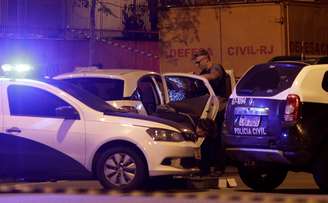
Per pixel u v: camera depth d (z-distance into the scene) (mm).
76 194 24062
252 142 24375
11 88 24844
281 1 40031
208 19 41375
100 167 24297
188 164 24750
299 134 23391
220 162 28734
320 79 24000
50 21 49188
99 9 48469
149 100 30156
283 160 23719
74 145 24359
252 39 40594
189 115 28359
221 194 24750
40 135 24359
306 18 41031
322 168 23641
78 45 43062
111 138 24172
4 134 24391
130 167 24172
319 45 41562
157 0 48750
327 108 23812
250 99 24703
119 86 29328
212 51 41281
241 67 40750
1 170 24516
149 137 24109
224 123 25656
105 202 21844
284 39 40000
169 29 42156
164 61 42250
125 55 43625
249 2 40594
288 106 23578
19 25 45469
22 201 22094
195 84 32438
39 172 24594
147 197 23359
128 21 49375
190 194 24672
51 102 24797
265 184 26375
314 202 22344
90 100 25406
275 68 24875
